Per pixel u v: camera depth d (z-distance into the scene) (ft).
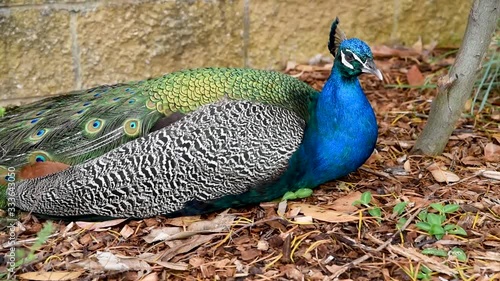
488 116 9.18
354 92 7.98
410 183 8.30
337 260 7.54
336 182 8.32
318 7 9.95
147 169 7.77
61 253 7.73
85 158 7.88
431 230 7.68
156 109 7.92
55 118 8.03
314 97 8.17
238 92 7.97
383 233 7.75
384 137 8.94
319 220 7.87
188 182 7.80
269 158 7.84
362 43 7.93
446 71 9.86
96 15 9.37
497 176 8.31
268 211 8.00
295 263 7.53
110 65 9.54
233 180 7.84
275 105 7.95
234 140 7.80
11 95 9.36
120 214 7.89
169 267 7.54
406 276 7.39
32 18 9.21
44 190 7.88
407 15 10.21
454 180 8.29
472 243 7.64
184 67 9.75
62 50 9.37
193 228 7.86
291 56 10.03
